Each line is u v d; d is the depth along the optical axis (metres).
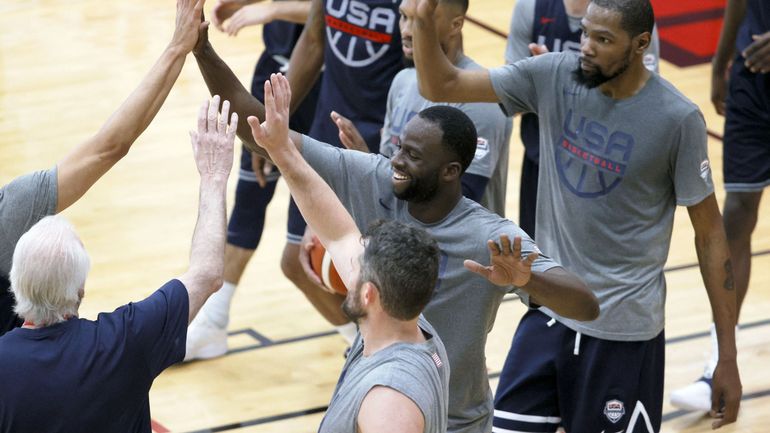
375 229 8.32
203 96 27.17
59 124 25.50
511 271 8.94
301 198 9.48
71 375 8.19
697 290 18.61
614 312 11.84
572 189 11.81
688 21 32.31
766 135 15.84
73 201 9.91
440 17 12.91
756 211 16.17
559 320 12.15
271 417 15.16
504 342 17.08
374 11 15.17
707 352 16.80
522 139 14.59
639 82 11.43
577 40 14.21
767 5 15.70
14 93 27.33
